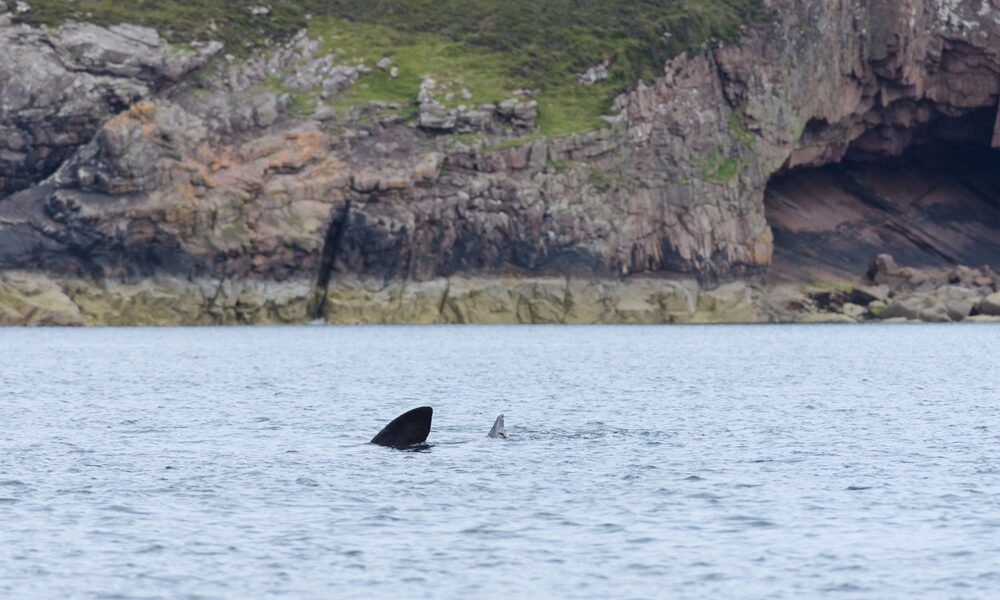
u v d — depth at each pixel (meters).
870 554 80.00
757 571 76.31
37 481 104.25
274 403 175.25
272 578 74.75
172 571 76.12
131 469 110.62
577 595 71.62
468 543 83.06
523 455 119.19
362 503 95.25
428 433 128.38
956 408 167.62
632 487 101.75
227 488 101.25
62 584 73.44
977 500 95.88
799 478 106.12
